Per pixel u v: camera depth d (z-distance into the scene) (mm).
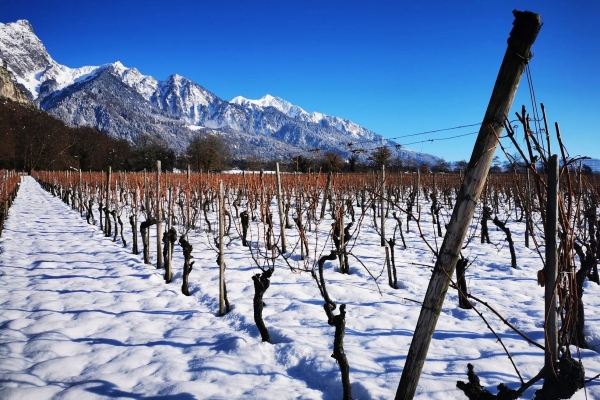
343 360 2719
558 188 1934
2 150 58250
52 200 21516
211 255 7781
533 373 3119
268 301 5039
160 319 4457
